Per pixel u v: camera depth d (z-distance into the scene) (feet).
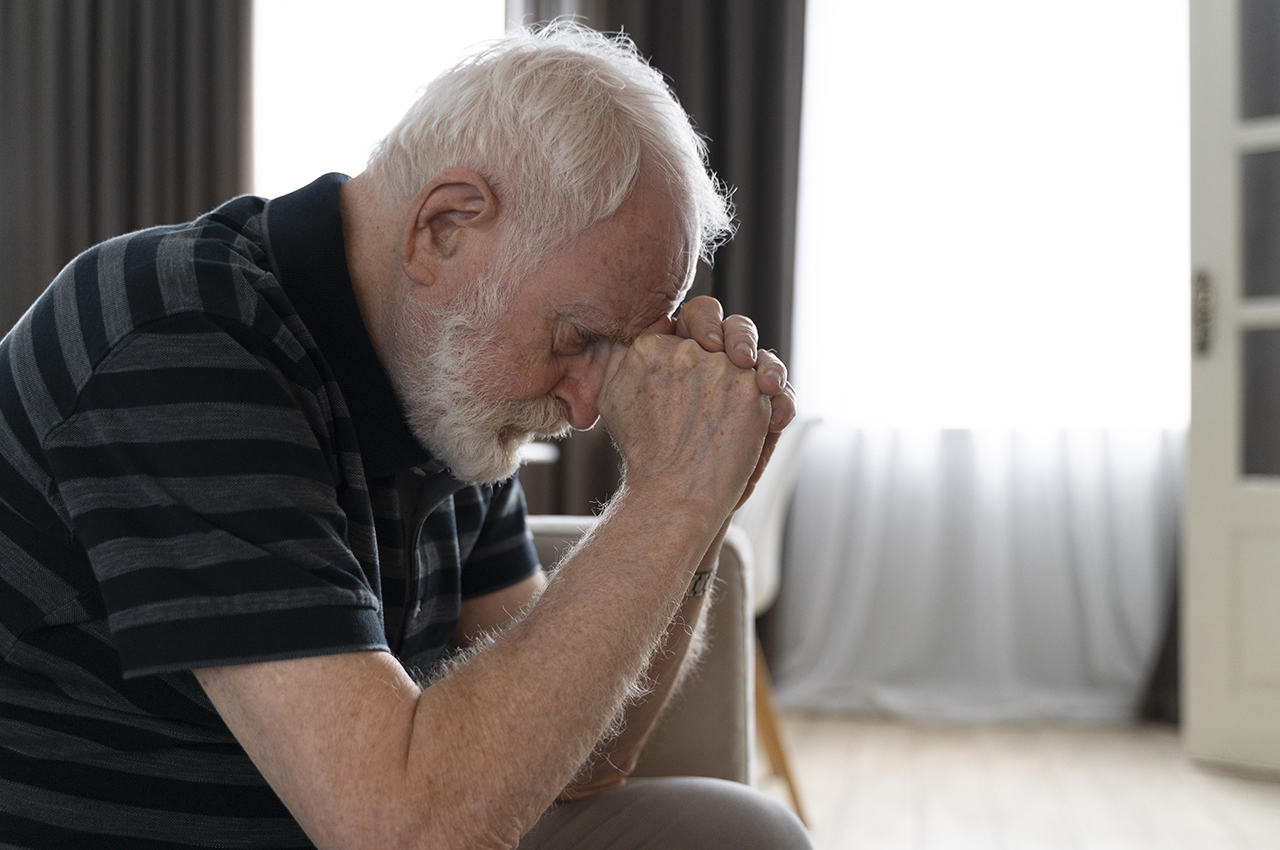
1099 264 11.34
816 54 11.87
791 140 11.37
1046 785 8.84
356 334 2.76
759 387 2.81
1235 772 9.12
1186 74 11.14
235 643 2.12
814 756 9.70
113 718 2.62
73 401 2.37
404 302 2.82
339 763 2.11
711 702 4.10
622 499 2.70
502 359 2.78
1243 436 9.37
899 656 11.68
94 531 2.26
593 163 2.67
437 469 3.15
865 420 11.80
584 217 2.68
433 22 12.66
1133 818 8.04
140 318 2.37
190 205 12.40
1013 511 11.62
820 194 11.89
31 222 12.29
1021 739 10.23
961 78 11.68
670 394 2.80
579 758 2.29
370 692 2.17
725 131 11.52
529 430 2.95
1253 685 9.20
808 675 11.75
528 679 2.26
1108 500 11.34
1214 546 9.32
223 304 2.42
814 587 11.81
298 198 2.86
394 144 2.86
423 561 3.30
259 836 2.77
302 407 2.54
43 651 2.60
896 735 10.40
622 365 2.85
